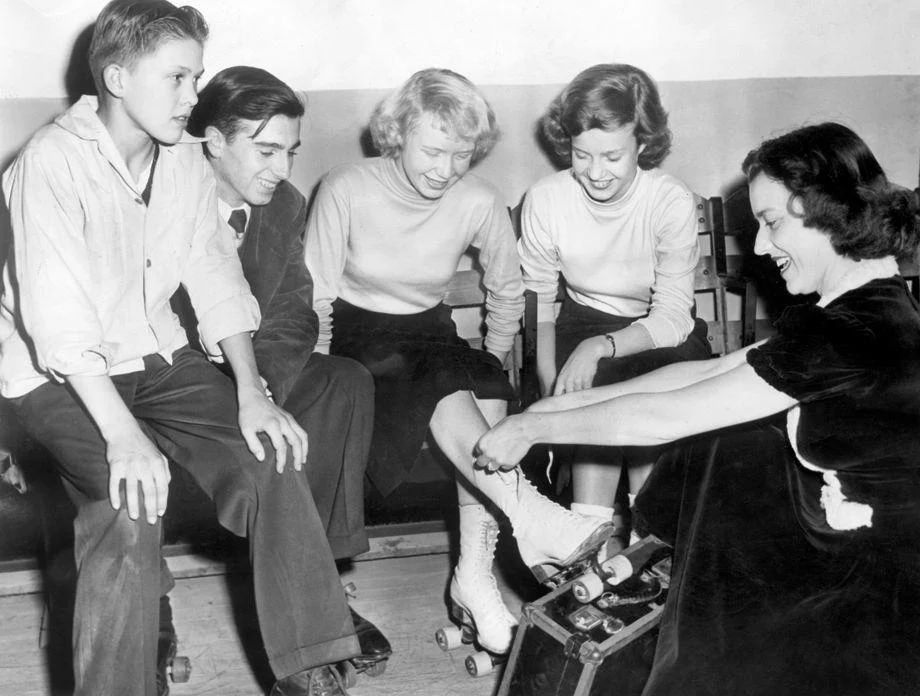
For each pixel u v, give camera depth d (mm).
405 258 2211
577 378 2145
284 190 2076
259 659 1997
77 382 1606
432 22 2688
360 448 1973
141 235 1775
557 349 2422
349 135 2697
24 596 2209
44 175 1647
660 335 2240
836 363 1437
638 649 1596
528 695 1646
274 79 1990
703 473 1582
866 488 1463
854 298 1486
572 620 1606
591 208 2340
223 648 2031
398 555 2375
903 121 3059
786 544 1497
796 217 1530
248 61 2611
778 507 1521
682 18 2850
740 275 2682
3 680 1907
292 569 1689
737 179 3002
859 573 1447
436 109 2033
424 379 1989
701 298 3006
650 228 2338
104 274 1746
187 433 1783
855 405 1452
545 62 2779
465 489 1977
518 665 1657
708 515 1529
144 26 1636
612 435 1593
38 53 2439
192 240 1896
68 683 1897
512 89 2775
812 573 1476
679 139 2953
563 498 2369
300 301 2055
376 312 2242
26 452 2033
